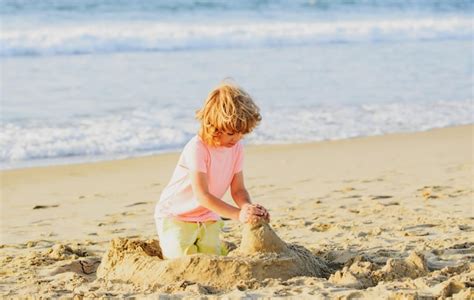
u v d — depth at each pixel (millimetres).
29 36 23422
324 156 11562
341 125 13883
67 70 19391
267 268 5172
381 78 18719
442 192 8883
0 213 8562
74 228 7773
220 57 22094
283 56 22453
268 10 31219
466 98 16375
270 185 9648
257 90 16828
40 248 6902
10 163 11297
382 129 13648
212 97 5242
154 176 10539
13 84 17172
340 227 7270
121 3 29844
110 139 12586
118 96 15922
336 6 32844
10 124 13258
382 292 4770
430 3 34406
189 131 13133
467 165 10594
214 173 5414
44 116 13930
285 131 13359
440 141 12562
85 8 28828
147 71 19344
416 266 5324
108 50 23344
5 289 5395
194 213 5531
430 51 24016
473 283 4891
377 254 6059
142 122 13664
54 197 9391
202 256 5230
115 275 5500
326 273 5551
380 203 8398
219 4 31109
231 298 4723
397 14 32406
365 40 26828
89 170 10898
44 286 5410
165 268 5258
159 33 25156
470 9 34250
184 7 30203
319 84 17766
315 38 26328
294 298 4738
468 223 7324
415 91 17078
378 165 10805
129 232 7527
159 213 5621
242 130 5238
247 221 5328
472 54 23359
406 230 7051
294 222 7559
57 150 11938
